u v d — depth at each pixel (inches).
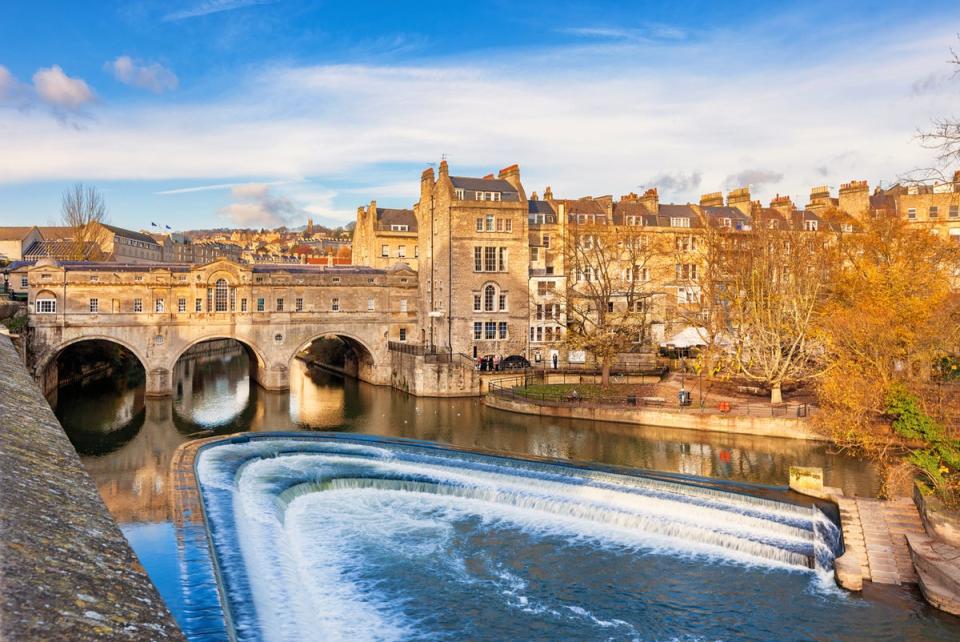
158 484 1116.5
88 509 336.2
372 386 2898.6
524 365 2741.1
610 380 2481.5
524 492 1213.1
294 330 2731.3
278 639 708.7
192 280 2549.2
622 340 2426.2
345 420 2085.4
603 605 861.8
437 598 860.0
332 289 2800.2
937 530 968.3
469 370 2544.3
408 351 2701.8
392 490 1242.6
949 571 869.2
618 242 2603.3
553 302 2851.9
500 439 1784.0
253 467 1302.9
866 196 3171.8
